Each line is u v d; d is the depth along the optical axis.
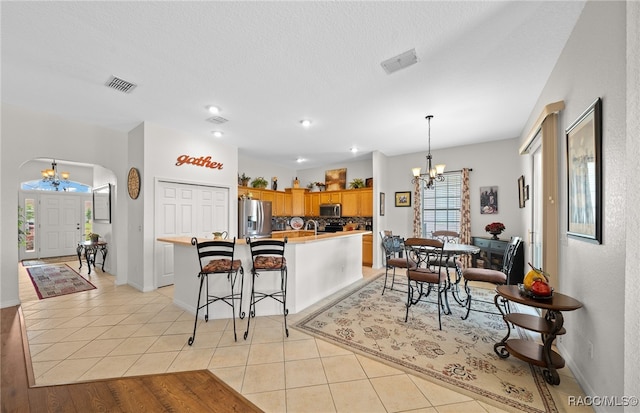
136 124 4.14
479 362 2.20
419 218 5.79
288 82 2.81
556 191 2.39
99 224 5.91
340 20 1.90
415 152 6.06
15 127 3.45
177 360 2.22
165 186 4.28
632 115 1.26
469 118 3.88
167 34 2.06
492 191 5.12
